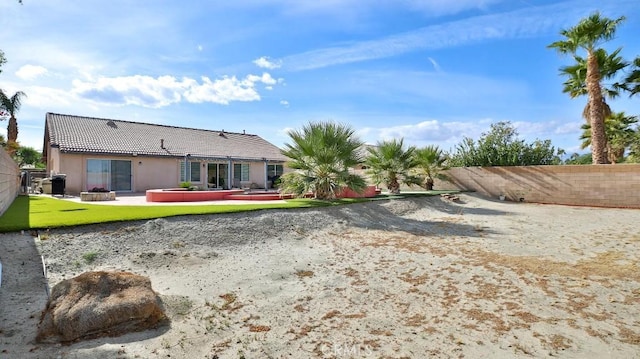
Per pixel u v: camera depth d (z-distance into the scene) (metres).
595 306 4.69
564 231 10.54
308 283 5.86
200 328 4.15
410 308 4.77
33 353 3.41
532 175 18.81
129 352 3.55
